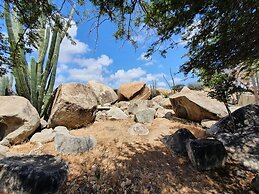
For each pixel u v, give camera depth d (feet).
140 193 11.90
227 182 13.05
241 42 9.93
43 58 25.43
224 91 18.57
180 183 12.77
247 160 15.19
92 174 13.19
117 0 9.00
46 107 24.32
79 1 9.43
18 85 22.91
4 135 18.02
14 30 21.45
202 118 24.16
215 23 9.39
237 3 8.04
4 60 10.05
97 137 19.02
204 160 14.25
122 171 13.62
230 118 20.08
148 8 10.09
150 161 14.98
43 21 10.37
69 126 21.68
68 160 14.73
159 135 19.92
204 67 12.19
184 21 9.25
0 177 11.57
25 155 14.33
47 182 11.26
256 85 32.50
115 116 25.73
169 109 32.35
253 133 17.93
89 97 24.02
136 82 39.09
